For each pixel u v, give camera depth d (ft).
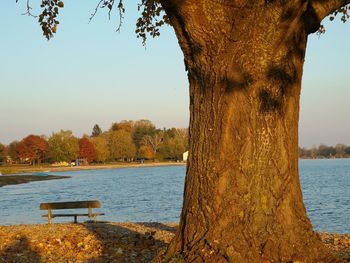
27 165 487.61
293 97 20.16
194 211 20.20
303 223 19.89
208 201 19.84
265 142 19.65
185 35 20.66
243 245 19.04
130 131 572.10
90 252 32.35
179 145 545.03
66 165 484.33
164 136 570.05
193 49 20.48
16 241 37.32
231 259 18.75
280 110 19.84
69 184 234.38
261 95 19.66
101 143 505.25
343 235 39.75
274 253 19.02
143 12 38.45
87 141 487.61
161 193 155.43
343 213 87.61
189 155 20.99
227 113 19.83
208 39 19.83
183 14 19.61
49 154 472.44
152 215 89.61
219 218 19.51
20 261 30.07
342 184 181.78
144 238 35.22
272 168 19.67
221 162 19.81
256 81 19.61
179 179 261.24
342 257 21.24
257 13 19.17
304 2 19.20
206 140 20.24
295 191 20.10
